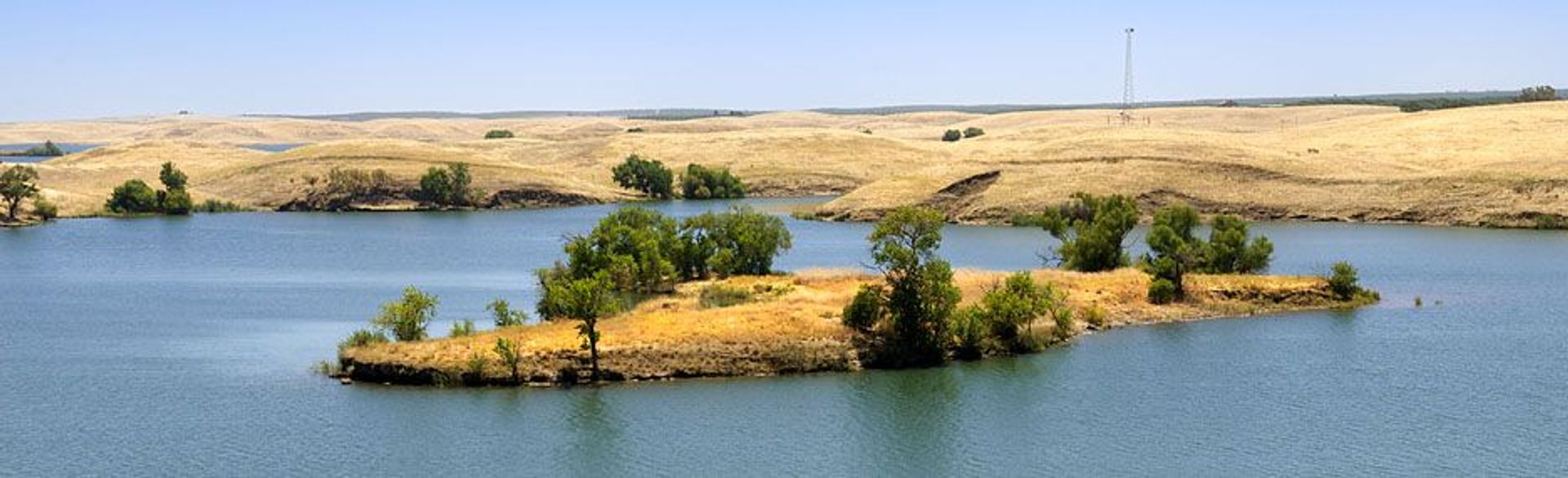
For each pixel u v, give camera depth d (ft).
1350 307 274.77
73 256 411.95
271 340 246.06
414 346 208.95
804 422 185.57
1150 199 524.93
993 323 228.02
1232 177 546.67
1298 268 346.54
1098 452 173.99
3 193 552.41
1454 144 636.89
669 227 317.01
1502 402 196.65
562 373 200.64
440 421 183.73
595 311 201.46
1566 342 238.27
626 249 292.40
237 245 448.24
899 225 221.46
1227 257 307.78
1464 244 411.75
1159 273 274.36
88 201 614.34
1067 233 375.25
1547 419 187.62
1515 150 597.11
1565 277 327.67
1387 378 210.59
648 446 174.70
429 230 514.27
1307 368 217.77
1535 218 471.62
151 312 284.20
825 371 210.38
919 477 164.35
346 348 212.64
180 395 200.75
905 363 215.72
